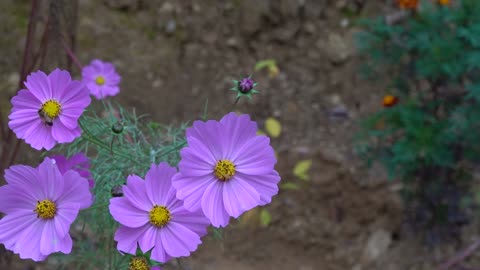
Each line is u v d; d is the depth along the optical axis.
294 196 1.19
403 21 1.29
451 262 1.13
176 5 1.36
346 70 1.33
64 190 0.63
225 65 1.33
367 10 1.38
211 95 1.29
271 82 1.32
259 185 0.64
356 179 1.20
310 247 1.18
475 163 1.15
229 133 0.63
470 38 1.04
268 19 1.35
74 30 0.99
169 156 0.78
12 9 1.29
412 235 1.18
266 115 1.29
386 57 1.16
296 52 1.36
